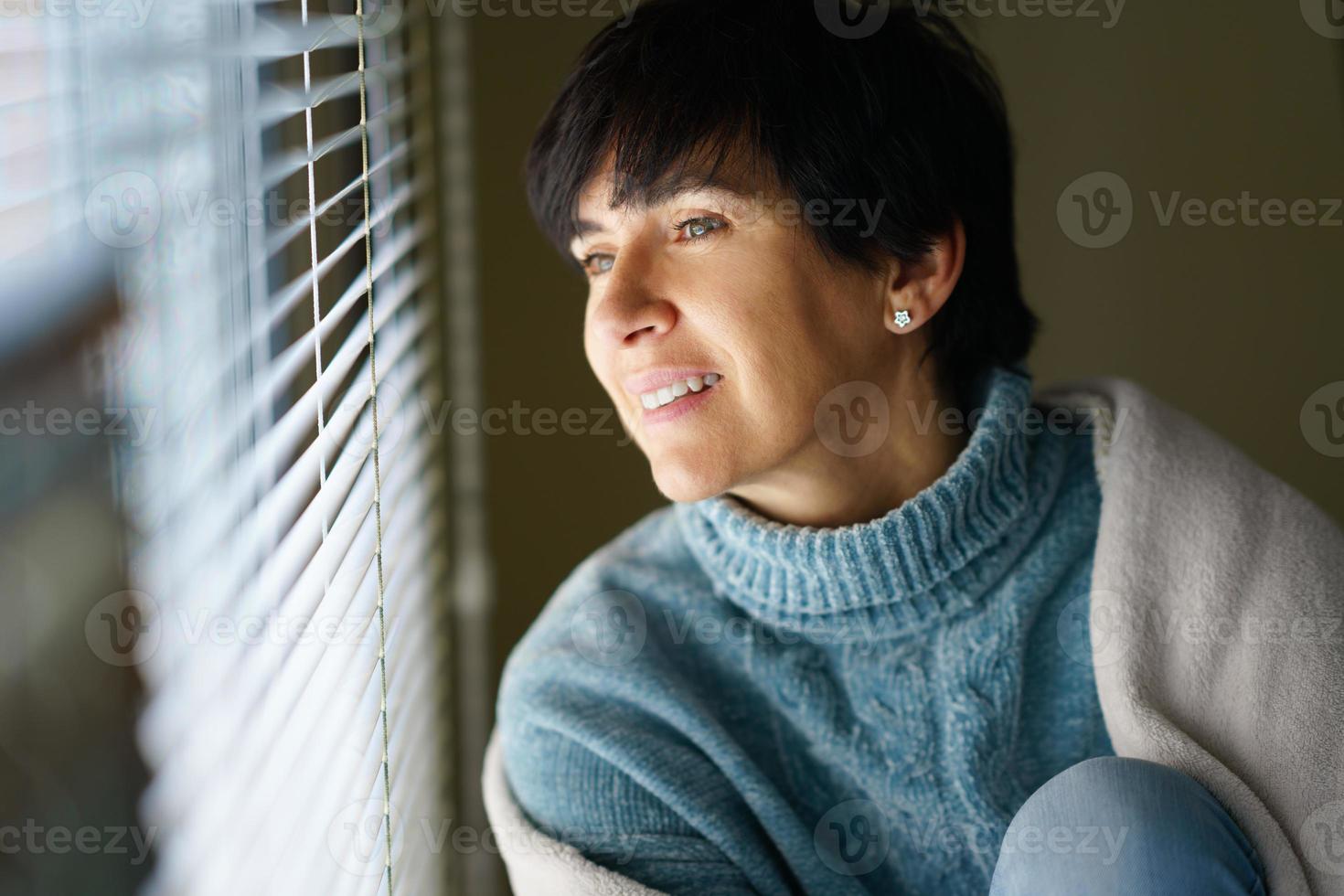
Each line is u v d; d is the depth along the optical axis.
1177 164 1.71
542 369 1.68
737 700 1.06
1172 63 1.69
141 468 0.83
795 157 0.93
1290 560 0.94
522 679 1.07
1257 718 0.87
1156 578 0.94
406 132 1.43
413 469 1.35
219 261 0.91
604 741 0.98
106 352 0.81
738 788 0.98
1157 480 0.99
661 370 0.94
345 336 1.21
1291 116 1.71
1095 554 0.98
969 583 0.98
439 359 1.56
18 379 0.76
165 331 0.87
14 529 0.77
